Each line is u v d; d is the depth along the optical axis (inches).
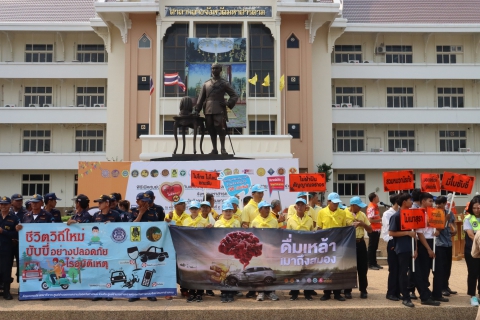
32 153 1569.9
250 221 479.5
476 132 1640.0
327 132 1533.0
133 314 390.0
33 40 1624.0
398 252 414.0
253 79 1325.0
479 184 1605.6
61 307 401.4
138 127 1429.6
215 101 749.3
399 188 501.4
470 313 402.6
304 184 526.3
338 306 403.9
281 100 1425.9
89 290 427.8
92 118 1579.7
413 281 439.5
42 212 454.6
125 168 756.0
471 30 1590.8
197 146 1263.5
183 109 764.6
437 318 400.2
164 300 432.1
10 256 440.8
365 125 1636.3
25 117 1569.9
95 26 1492.4
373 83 1646.2
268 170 729.6
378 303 418.0
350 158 1563.7
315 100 1535.4
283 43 1451.8
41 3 1653.5
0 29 1556.3
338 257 431.8
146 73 1437.0
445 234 453.4
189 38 1385.3
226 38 1395.2
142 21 1438.2
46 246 430.0
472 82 1647.4
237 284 427.2
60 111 1577.3
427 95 1648.6
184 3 1413.6
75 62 1585.9
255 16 1421.0
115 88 1497.3
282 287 428.5
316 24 1464.1
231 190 601.9
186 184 734.5
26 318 388.8
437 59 1652.3
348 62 1611.7
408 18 1632.6
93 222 439.5
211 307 399.9
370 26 1583.4
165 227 433.4
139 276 428.1
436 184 510.3
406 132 1644.9
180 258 430.9
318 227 456.1
